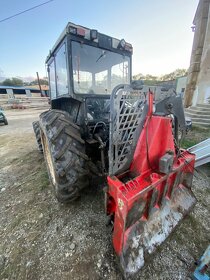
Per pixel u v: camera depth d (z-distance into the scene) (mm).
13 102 17844
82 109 1844
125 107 1115
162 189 1346
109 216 1444
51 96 2832
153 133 1256
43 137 2012
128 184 1171
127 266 1094
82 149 1598
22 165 3094
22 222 1692
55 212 1791
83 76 1835
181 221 1527
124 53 2139
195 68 7895
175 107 1389
